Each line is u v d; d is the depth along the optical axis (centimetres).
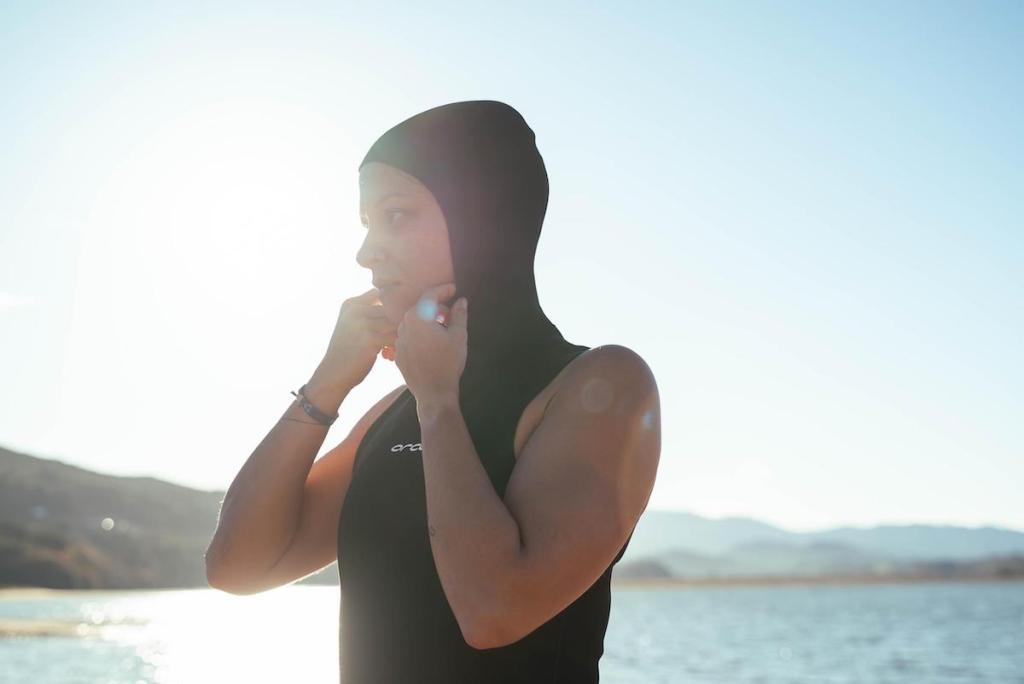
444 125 177
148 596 11819
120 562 13912
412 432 178
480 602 150
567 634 163
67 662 3459
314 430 208
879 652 4731
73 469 18012
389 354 213
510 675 158
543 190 184
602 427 158
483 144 176
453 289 175
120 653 3844
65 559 12912
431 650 160
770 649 4894
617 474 157
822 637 5822
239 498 206
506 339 175
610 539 155
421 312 168
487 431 168
